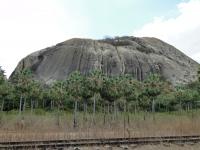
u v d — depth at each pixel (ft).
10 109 307.17
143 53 593.42
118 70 529.45
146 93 317.63
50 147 75.61
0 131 116.88
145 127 146.10
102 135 101.96
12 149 71.92
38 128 139.13
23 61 566.36
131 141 83.92
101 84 258.57
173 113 321.32
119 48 590.96
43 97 322.55
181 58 643.86
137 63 552.41
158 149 78.54
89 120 204.54
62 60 540.52
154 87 317.63
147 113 302.86
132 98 291.17
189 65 625.00
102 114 272.10
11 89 254.27
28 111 300.20
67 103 318.45
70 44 578.25
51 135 101.65
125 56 562.66
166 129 122.31
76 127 149.48
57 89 311.27
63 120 180.75
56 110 307.78
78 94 259.39
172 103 374.43
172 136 95.25
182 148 80.69
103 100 306.96
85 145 79.25
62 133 111.34
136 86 321.93
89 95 257.55
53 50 569.64
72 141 83.30
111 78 276.00
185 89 390.01
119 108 327.06
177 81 532.73
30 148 73.41
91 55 547.90
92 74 267.59
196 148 81.41
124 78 293.43
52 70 522.88
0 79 240.94
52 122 167.43
